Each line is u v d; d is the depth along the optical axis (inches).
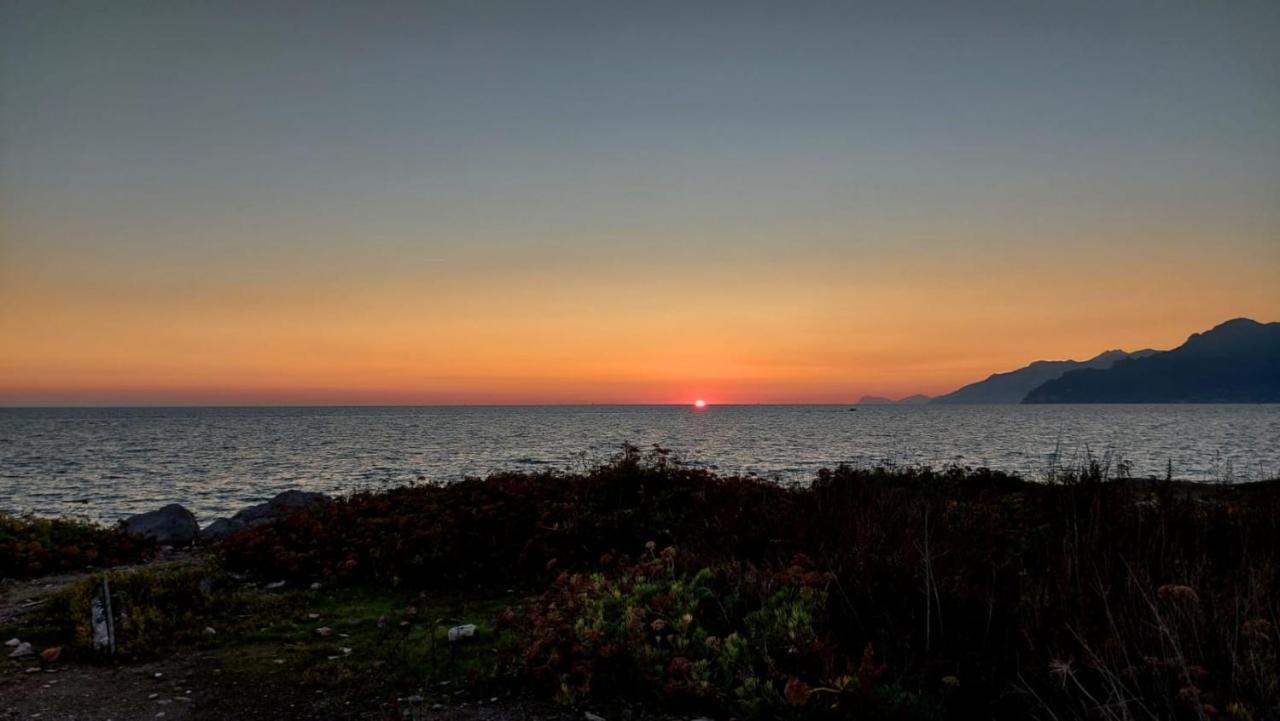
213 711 270.8
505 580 467.2
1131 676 226.1
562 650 291.1
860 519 386.9
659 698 263.9
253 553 513.3
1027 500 468.8
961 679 250.4
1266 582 279.9
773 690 249.4
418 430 5536.4
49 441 4018.2
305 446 3513.8
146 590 419.5
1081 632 254.1
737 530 432.5
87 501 1498.5
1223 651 237.1
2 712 268.7
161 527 709.9
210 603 413.7
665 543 472.4
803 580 320.5
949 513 420.5
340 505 614.9
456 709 267.7
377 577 473.4
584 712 261.9
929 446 3134.8
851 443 3454.7
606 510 526.3
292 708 272.5
